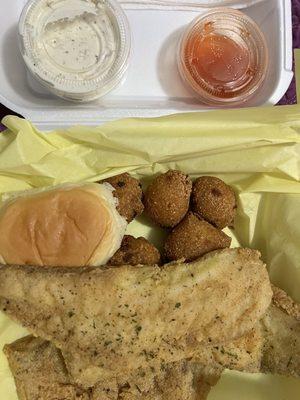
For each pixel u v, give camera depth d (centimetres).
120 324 19
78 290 19
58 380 20
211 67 23
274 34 23
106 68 22
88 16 22
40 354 20
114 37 22
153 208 21
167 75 23
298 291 22
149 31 24
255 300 20
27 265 20
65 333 19
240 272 20
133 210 21
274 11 23
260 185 22
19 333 21
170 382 20
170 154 21
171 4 24
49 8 22
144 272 19
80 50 22
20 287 19
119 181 21
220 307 19
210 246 21
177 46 24
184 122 21
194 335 19
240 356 20
